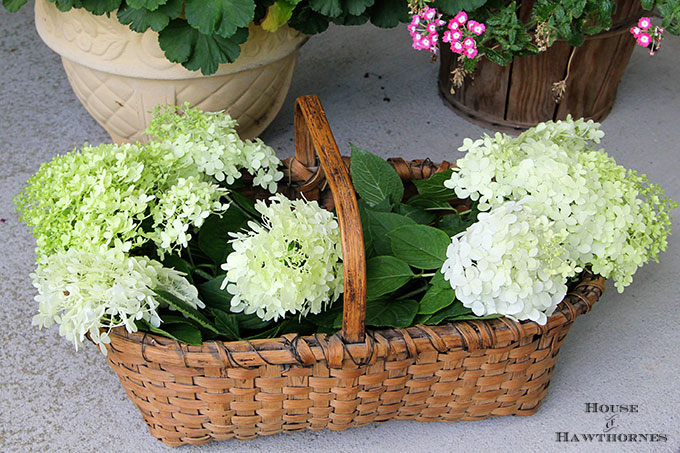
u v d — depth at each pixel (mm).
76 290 951
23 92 2123
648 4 1306
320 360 975
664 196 1768
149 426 1171
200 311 1138
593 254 1133
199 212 1087
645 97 2125
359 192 1299
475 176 1110
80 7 1411
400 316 1060
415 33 1357
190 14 1375
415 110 2066
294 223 1024
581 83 1856
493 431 1236
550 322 1042
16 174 1817
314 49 2330
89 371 1347
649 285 1548
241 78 1623
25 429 1237
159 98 1614
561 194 1053
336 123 2000
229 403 1052
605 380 1336
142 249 1169
